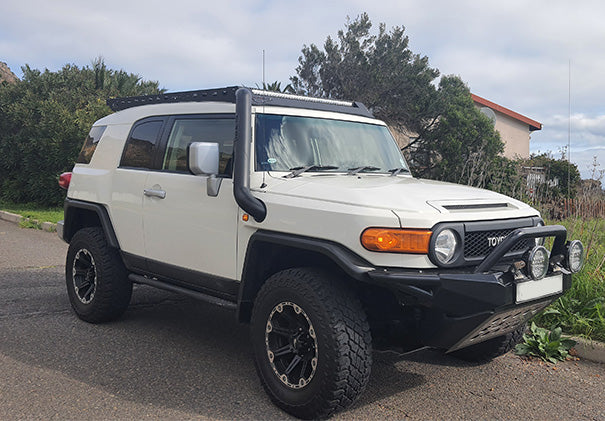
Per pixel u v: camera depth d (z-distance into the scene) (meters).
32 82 17.19
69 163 15.25
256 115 4.25
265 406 3.76
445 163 16.36
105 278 5.23
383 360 4.78
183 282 4.62
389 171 4.73
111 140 5.54
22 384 3.96
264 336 3.78
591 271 5.99
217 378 4.20
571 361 4.97
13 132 16.78
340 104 5.16
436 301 3.34
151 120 5.15
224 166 4.27
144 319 5.67
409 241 3.33
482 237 3.56
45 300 6.29
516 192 7.92
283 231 3.73
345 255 3.41
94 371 4.25
